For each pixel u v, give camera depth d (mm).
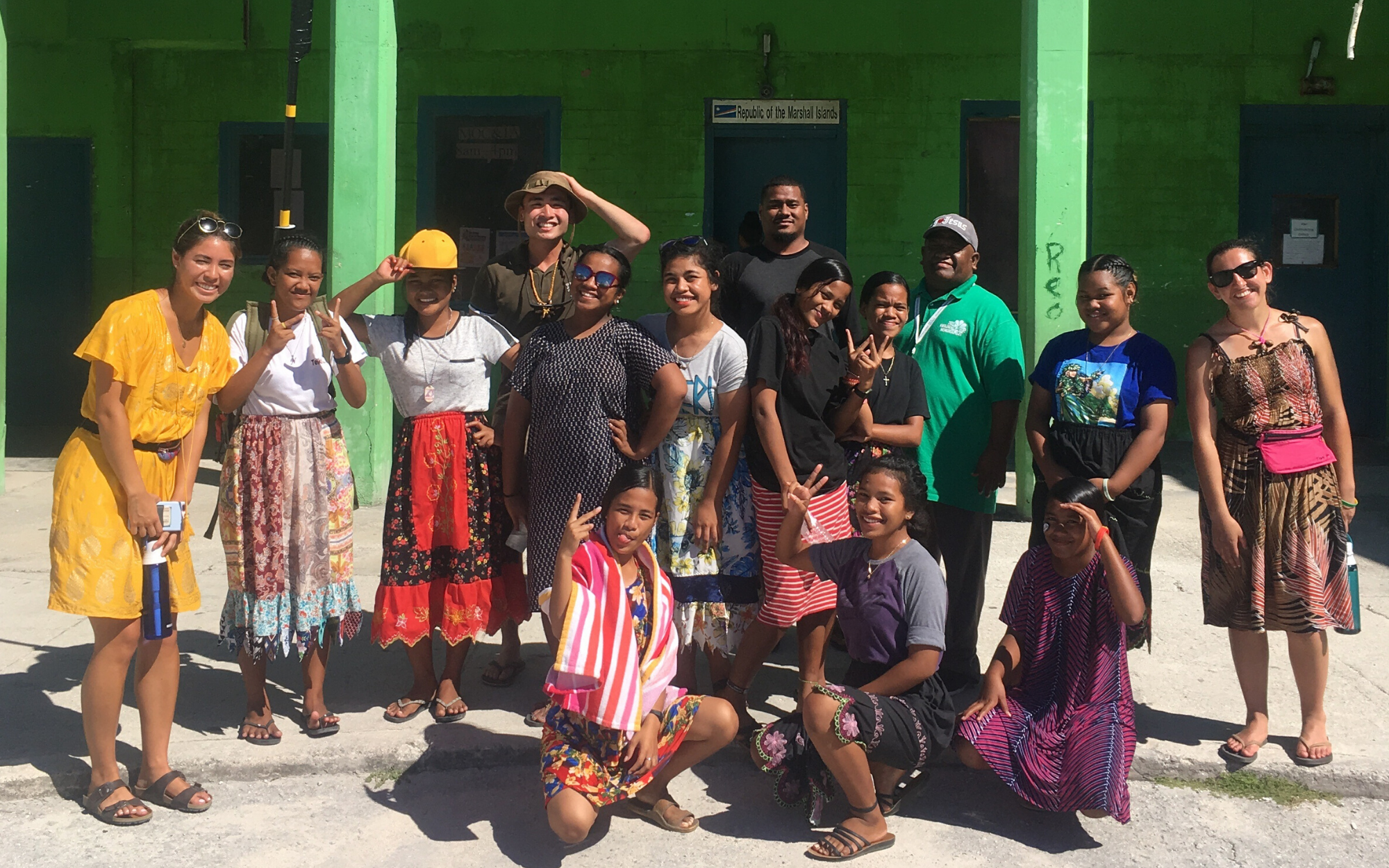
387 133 7730
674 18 10031
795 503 3768
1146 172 10055
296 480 4078
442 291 4242
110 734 3691
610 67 10062
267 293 10219
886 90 10039
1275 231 10172
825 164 10156
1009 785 3666
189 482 3816
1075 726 3695
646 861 3496
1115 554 3689
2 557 6316
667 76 10062
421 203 10141
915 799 3900
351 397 4270
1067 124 7281
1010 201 10164
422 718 4309
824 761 3562
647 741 3504
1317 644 3939
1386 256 10047
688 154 10094
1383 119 10008
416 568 4242
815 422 4094
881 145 10070
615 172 10125
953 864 3479
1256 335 3979
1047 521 3779
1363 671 4727
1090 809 3551
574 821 3385
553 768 3461
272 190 10219
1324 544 3932
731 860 3502
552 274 4691
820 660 4234
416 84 10094
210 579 5949
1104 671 3742
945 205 10078
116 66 10109
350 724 4242
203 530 6938
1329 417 4027
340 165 7551
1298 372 3922
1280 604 3932
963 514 4578
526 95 10086
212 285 3684
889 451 4383
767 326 4023
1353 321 10188
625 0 10023
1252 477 3951
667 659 3652
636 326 4117
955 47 10000
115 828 3646
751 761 4137
